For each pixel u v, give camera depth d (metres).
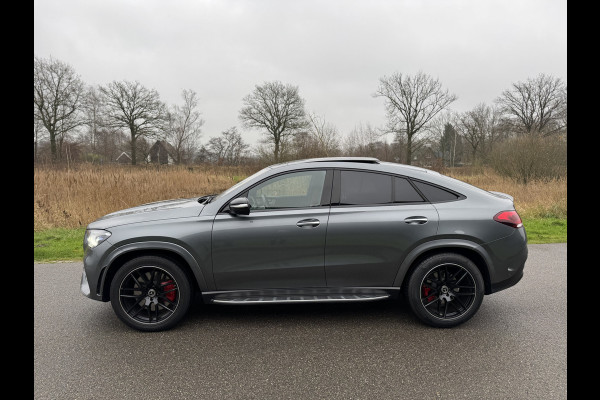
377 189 3.69
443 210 3.61
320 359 3.07
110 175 12.21
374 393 2.61
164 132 46.50
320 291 3.66
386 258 3.59
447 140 47.19
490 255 3.61
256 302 3.57
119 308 3.54
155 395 2.60
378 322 3.78
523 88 47.50
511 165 18.00
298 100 48.25
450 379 2.77
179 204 3.97
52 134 39.06
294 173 3.72
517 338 3.42
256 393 2.61
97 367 2.96
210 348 3.26
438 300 3.64
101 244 3.51
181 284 3.57
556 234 8.16
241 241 3.53
